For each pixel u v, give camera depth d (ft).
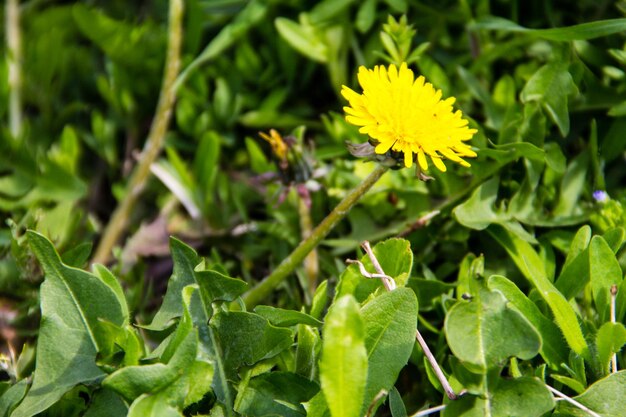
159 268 2.19
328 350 1.66
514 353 1.70
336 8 2.24
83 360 1.77
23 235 2.09
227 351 1.78
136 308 2.07
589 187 2.06
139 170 2.25
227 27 2.27
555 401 1.75
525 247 1.98
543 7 2.27
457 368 1.73
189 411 1.77
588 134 2.16
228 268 2.16
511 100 2.12
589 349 1.82
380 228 2.12
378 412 1.91
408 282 1.97
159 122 2.25
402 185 2.10
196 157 2.25
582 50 2.12
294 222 2.15
